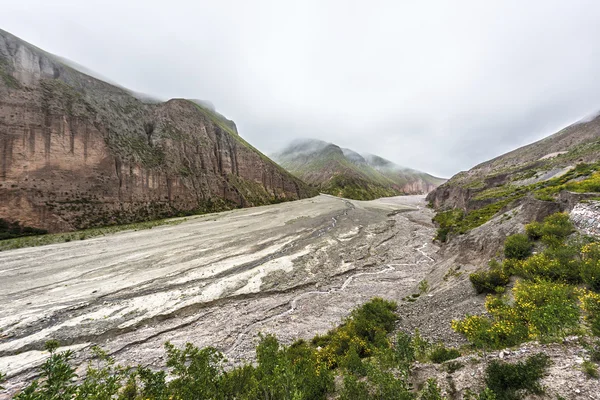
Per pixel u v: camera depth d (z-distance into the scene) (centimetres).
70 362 1333
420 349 920
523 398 501
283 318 1766
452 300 1392
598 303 722
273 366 846
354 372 877
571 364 547
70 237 3519
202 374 716
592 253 1021
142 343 1516
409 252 3322
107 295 2009
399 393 624
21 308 1786
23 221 3538
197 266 2611
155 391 679
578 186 1684
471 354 791
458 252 2147
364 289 2211
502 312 942
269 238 3712
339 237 3947
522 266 1220
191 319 1770
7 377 1209
